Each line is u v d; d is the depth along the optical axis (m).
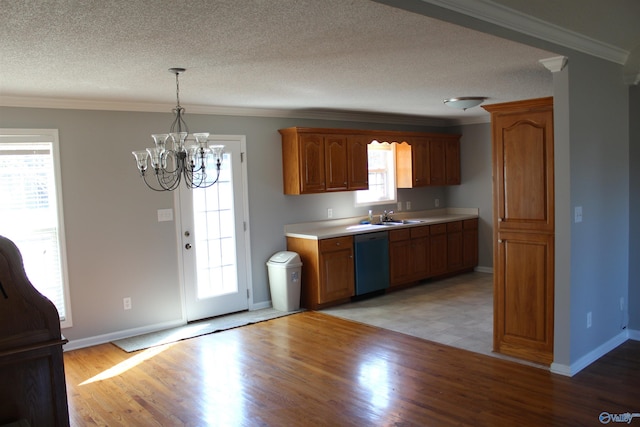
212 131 5.61
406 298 6.35
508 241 4.12
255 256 6.03
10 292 1.98
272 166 6.12
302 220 6.44
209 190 5.62
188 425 3.23
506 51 3.38
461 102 5.53
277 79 4.13
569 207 3.65
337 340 4.81
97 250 4.91
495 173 4.13
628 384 3.61
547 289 3.94
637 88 4.36
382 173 7.41
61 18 2.43
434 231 7.18
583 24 3.51
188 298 5.52
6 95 4.34
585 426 3.05
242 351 4.59
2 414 1.98
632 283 4.54
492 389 3.60
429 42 3.11
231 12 2.46
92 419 3.35
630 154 4.45
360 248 6.24
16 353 1.96
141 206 5.16
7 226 4.44
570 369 3.77
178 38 2.86
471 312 5.61
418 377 3.86
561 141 3.65
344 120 6.80
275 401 3.54
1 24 2.48
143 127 5.15
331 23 2.68
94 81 3.93
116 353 4.63
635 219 4.46
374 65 3.71
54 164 4.63
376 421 3.20
